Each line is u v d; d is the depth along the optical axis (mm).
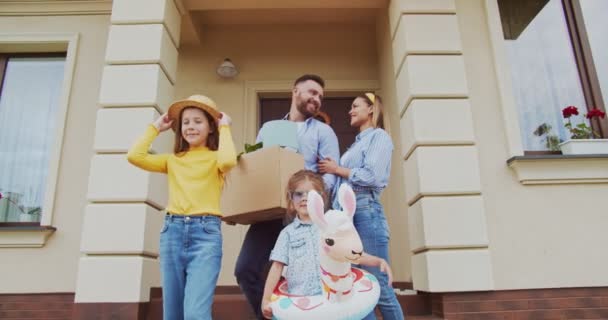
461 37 3371
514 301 2824
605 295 2861
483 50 3350
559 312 2816
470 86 3262
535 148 3385
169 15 3463
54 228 3500
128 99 3148
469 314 2779
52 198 3600
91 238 2885
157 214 3158
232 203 2211
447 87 3176
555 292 2861
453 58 3242
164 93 3338
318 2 3793
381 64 4473
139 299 2785
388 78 4195
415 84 3180
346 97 4703
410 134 3188
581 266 2902
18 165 3934
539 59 3609
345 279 1481
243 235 4176
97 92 3881
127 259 2842
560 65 3602
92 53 3982
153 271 3062
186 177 2021
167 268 1920
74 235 3533
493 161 3104
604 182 3039
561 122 3465
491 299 2822
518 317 2791
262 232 2375
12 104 4078
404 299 3020
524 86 3539
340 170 2238
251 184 2148
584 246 2938
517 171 3039
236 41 4672
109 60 3234
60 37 3996
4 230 3422
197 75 4570
